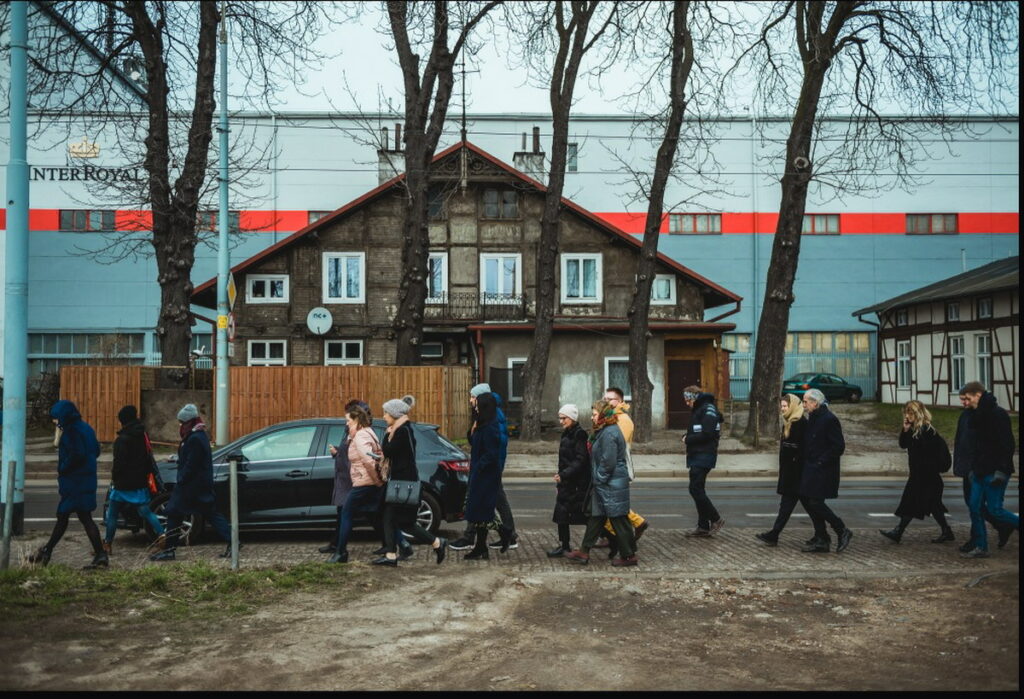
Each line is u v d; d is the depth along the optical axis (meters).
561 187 24.16
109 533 9.48
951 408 34.16
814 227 47.41
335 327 31.44
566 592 7.73
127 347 41.16
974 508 9.34
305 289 31.50
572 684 5.25
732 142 46.72
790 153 24.77
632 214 46.66
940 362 36.56
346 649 5.89
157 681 5.19
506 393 29.55
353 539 10.51
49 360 44.66
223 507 10.05
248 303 31.42
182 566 8.29
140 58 22.48
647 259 24.16
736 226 46.69
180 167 23.62
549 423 28.66
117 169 23.59
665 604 7.34
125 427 9.55
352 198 45.56
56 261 44.56
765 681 5.32
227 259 19.31
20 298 10.53
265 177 45.28
